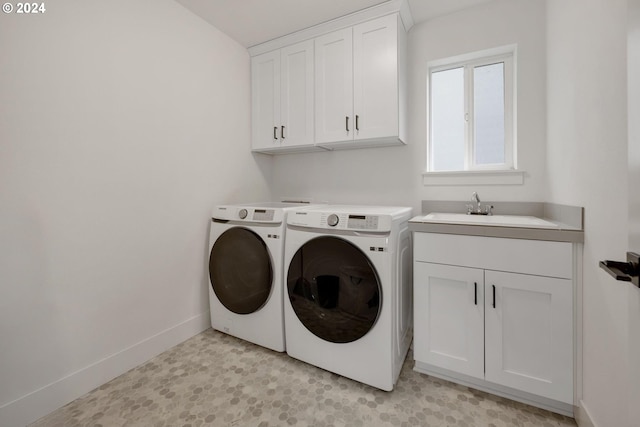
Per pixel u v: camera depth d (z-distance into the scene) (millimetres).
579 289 1159
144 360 1651
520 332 1267
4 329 1155
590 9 1073
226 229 1869
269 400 1342
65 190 1325
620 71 863
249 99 2418
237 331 1858
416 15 1938
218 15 1944
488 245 1315
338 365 1476
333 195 2428
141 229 1646
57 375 1304
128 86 1564
